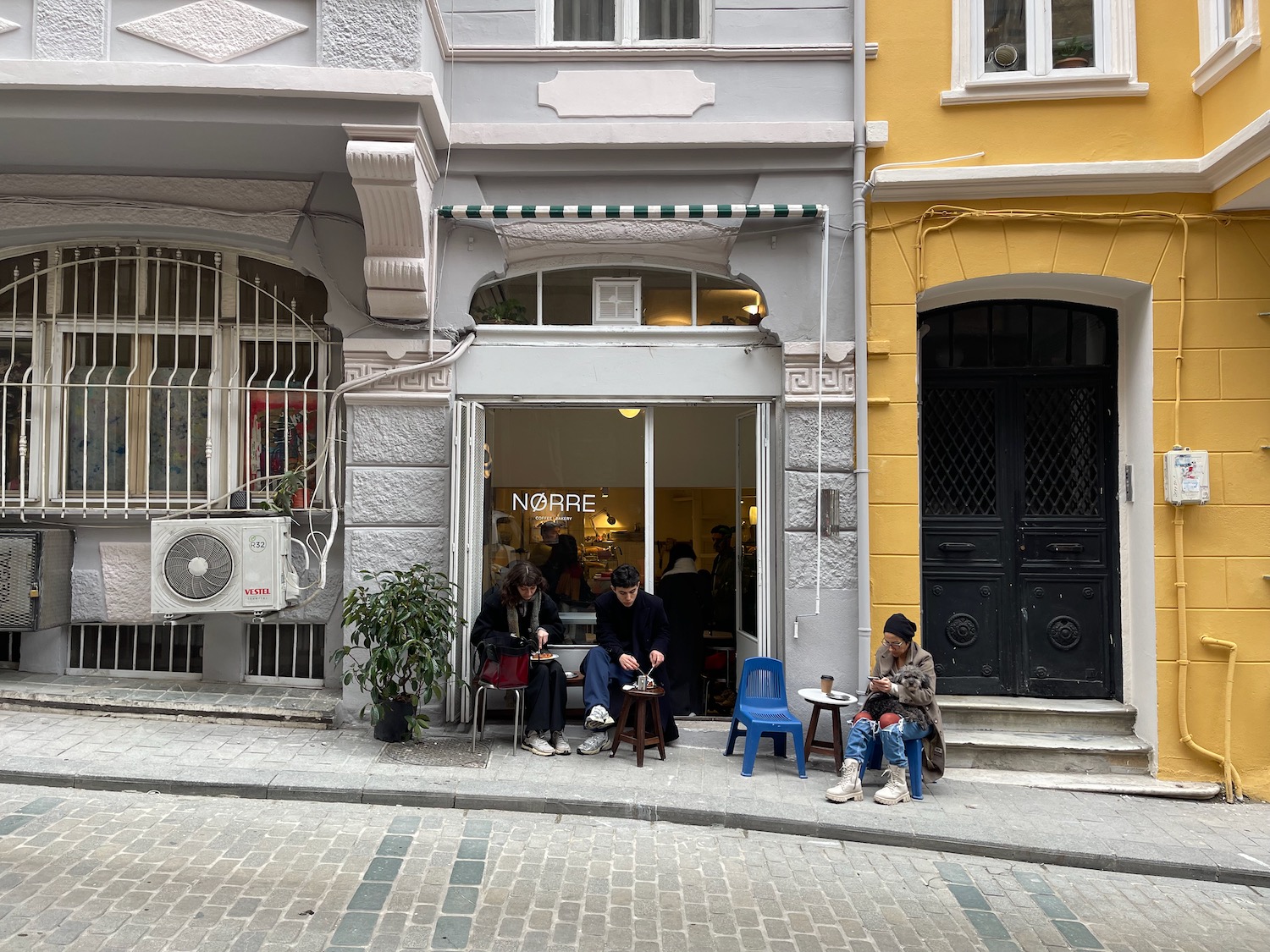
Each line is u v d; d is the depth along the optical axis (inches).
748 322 259.8
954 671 261.0
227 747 220.4
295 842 171.8
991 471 264.4
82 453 264.5
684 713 259.3
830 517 244.1
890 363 244.2
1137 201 238.4
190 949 129.2
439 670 222.8
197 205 252.8
